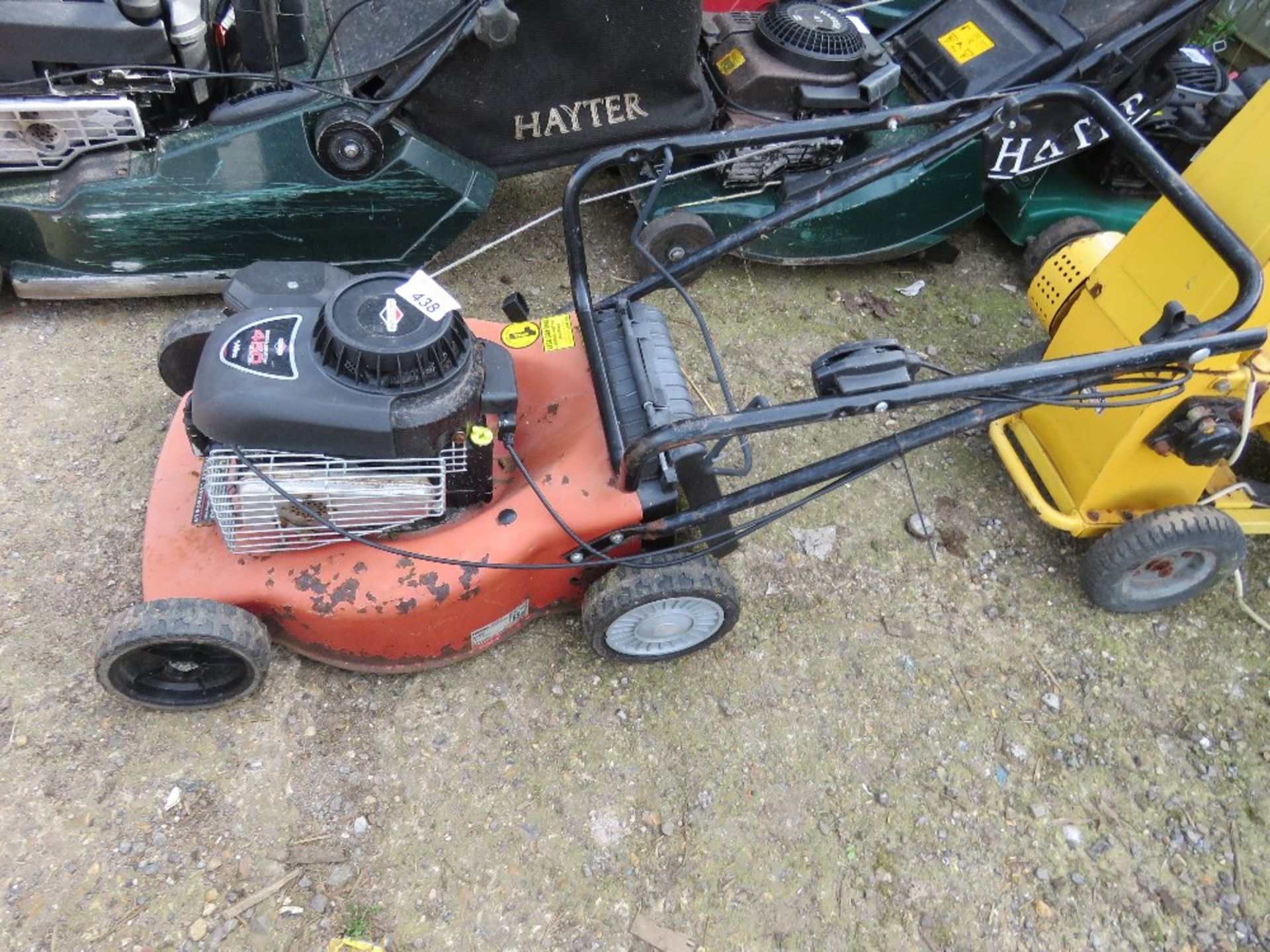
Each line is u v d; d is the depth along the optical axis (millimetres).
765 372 1585
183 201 1348
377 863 1007
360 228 1440
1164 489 1238
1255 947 1041
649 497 1016
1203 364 1050
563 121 1461
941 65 1627
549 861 1027
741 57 1552
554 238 1760
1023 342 1710
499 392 999
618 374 1067
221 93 1390
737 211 1589
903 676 1226
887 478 1446
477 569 1006
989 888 1056
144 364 1434
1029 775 1148
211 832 1004
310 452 928
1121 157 1647
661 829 1063
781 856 1057
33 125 1287
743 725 1158
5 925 923
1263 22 2355
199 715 1078
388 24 1357
